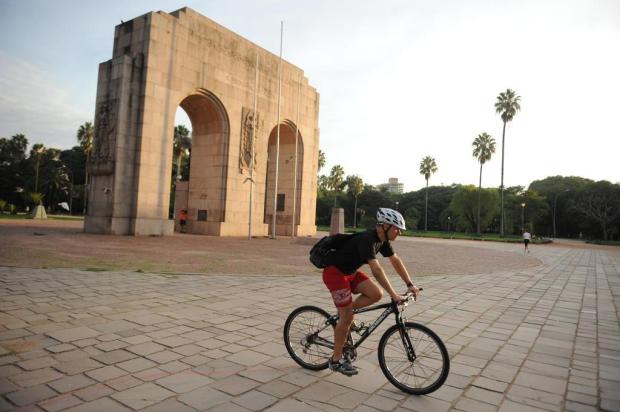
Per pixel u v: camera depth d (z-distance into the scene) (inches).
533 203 3112.7
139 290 315.9
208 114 1086.4
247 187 1134.4
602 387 161.2
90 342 190.9
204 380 152.3
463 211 3176.7
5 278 333.7
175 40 940.0
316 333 163.6
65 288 306.7
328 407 133.6
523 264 719.1
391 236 147.5
